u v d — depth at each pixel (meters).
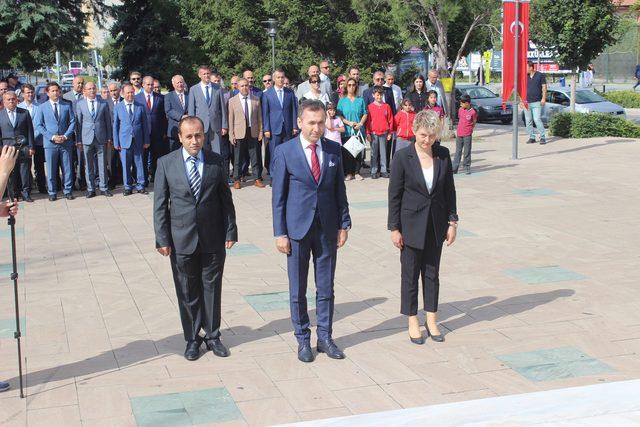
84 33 28.61
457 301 7.52
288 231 6.10
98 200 13.72
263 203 13.02
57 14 27.02
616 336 6.48
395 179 6.34
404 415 4.61
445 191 6.42
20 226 11.45
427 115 6.25
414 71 31.78
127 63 33.34
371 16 30.88
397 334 6.66
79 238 10.57
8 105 13.20
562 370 5.79
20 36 26.64
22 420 5.08
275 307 7.46
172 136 14.61
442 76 23.25
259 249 9.71
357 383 5.64
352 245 9.79
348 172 15.16
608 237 9.94
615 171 15.34
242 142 14.61
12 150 5.32
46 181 14.55
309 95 14.48
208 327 6.25
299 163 6.02
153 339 6.64
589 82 43.19
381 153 15.27
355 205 12.48
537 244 9.66
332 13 33.31
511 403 4.71
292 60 31.64
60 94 13.66
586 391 4.89
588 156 17.56
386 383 5.62
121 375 5.84
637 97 34.31
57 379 5.77
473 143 21.09
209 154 6.15
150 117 15.16
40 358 6.21
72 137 13.73
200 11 33.22
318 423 4.58
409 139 13.52
